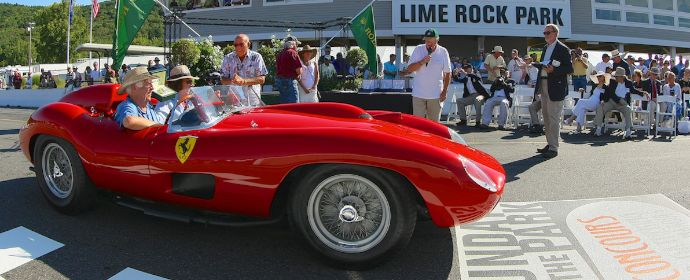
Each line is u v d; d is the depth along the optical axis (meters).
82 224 3.76
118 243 3.42
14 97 20.39
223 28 21.27
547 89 6.72
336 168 2.89
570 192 4.88
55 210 4.05
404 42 20.72
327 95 9.46
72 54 49.34
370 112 4.23
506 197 4.70
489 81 13.24
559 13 20.56
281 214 3.23
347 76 13.65
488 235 3.66
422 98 6.48
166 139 3.35
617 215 4.11
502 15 19.86
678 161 6.51
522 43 22.50
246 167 3.04
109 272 2.98
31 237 3.49
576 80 13.03
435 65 6.38
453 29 19.62
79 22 49.91
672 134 9.61
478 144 8.08
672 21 24.08
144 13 9.61
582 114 9.87
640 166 6.16
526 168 6.04
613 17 22.50
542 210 4.27
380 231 2.94
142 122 3.55
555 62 6.52
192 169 3.19
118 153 3.48
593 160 6.57
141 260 3.16
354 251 2.99
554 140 6.81
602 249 3.39
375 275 2.99
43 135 3.92
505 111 10.27
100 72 22.88
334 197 3.04
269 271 3.03
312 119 3.54
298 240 3.12
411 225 2.92
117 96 4.24
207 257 3.21
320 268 3.07
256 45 21.23
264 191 3.04
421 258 3.24
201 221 3.26
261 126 3.39
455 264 3.15
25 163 5.96
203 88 3.63
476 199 2.85
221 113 3.67
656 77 11.80
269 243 3.45
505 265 3.13
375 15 20.00
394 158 2.80
